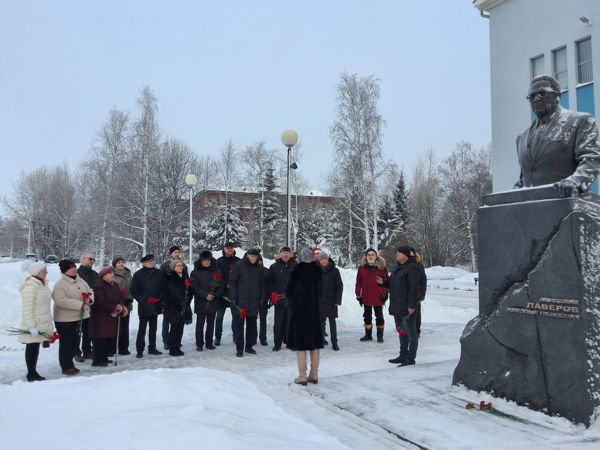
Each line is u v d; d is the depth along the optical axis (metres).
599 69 17.77
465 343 5.19
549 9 19.42
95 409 4.14
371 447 3.95
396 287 7.26
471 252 49.81
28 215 52.00
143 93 31.28
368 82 30.83
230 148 48.31
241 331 8.27
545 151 4.80
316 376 5.96
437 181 54.88
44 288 6.73
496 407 4.66
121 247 31.64
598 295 4.15
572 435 3.94
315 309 6.00
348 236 43.59
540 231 4.52
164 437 3.45
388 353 8.37
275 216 44.19
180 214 30.19
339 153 30.86
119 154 34.91
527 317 4.53
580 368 4.05
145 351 9.00
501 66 21.23
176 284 8.56
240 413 4.48
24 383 5.32
